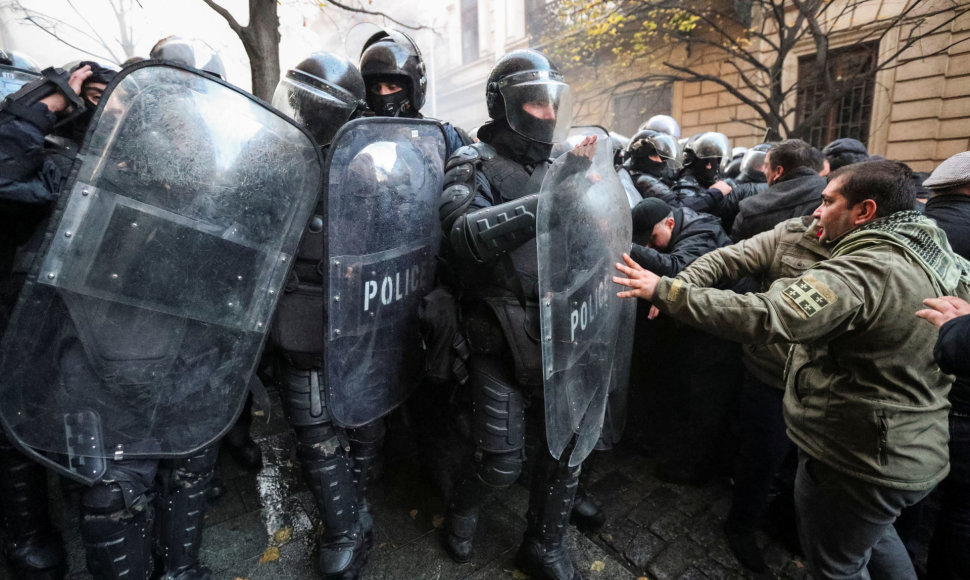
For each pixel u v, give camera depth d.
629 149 3.30
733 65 8.66
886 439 1.23
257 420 2.92
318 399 1.65
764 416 1.86
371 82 2.06
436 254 1.83
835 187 1.38
